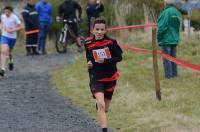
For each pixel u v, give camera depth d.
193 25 29.77
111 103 18.41
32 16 33.19
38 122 16.20
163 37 21.45
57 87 22.23
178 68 23.73
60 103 19.08
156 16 30.66
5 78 24.59
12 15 25.38
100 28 14.37
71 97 20.16
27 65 28.61
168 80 21.38
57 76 24.91
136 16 32.78
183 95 18.72
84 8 37.25
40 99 19.75
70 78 24.03
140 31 32.41
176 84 20.59
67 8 33.25
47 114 17.31
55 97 20.17
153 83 21.14
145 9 31.22
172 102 17.80
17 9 41.16
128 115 16.72
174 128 14.73
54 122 16.22
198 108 16.94
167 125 15.15
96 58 14.45
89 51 14.52
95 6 33.84
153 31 18.47
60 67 27.70
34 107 18.36
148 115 16.47
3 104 18.80
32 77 24.86
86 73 24.95
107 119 16.42
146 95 19.00
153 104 17.77
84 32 34.22
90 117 16.97
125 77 22.67
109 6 34.62
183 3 30.34
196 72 22.59
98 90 14.42
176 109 16.89
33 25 33.16
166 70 21.77
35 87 22.25
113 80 14.63
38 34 33.28
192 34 29.50
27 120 16.45
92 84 14.52
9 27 25.33
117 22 33.84
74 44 34.88
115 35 33.56
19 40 37.12
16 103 18.98
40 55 32.81
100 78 14.50
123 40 32.31
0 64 28.27
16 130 15.23
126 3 33.19
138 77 22.55
